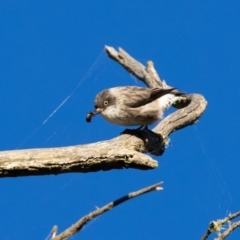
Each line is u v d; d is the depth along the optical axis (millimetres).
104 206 9578
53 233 9570
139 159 12062
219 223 10422
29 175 11555
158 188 9820
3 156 11281
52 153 11570
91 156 11781
